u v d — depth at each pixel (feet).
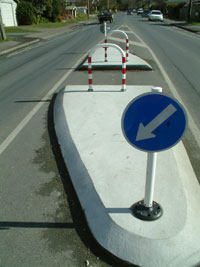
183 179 11.67
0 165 13.69
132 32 83.92
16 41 66.85
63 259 8.59
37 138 16.47
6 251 8.88
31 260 8.57
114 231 8.87
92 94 22.84
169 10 195.11
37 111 20.98
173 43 59.88
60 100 21.93
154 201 9.82
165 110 7.82
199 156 14.17
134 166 12.27
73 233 9.52
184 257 8.27
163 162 12.44
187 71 33.63
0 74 34.55
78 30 101.45
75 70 34.73
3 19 108.37
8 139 16.44
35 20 125.80
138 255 8.32
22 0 123.85
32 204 10.94
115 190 10.62
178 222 8.98
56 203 10.96
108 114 18.34
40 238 9.34
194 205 10.18
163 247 8.31
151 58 41.83
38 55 48.08
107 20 139.44
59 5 146.92
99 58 39.27
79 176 12.05
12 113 20.74
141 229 8.73
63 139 15.56
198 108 20.90
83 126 16.55
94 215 9.80
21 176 12.75
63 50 52.29
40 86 28.02
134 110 7.94
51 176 12.69
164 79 29.68
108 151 13.60
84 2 306.76
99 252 8.82
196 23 122.52
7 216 10.33
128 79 29.63
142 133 8.11
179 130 7.94
